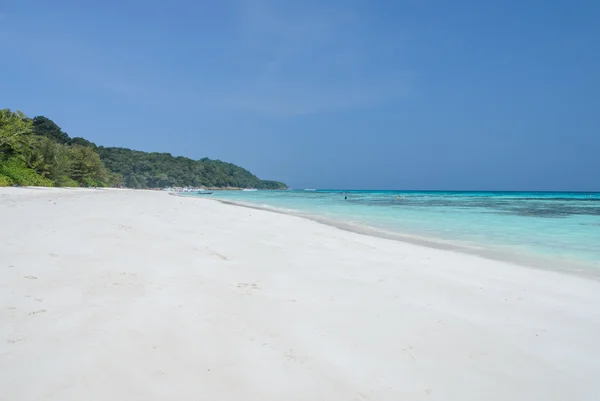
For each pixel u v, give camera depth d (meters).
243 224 11.98
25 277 4.46
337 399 2.46
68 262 5.27
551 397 2.64
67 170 48.38
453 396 2.59
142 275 4.95
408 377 2.80
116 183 84.12
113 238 7.39
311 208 26.83
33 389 2.32
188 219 12.34
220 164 195.62
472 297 4.87
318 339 3.36
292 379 2.67
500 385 2.76
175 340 3.12
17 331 3.07
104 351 2.83
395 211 23.97
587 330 3.88
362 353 3.14
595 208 30.27
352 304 4.36
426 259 7.34
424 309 4.32
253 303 4.20
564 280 5.92
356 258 7.12
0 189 24.58
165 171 126.75
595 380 2.89
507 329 3.83
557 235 11.84
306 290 4.83
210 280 4.98
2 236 6.79
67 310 3.58
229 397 2.39
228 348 3.06
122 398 2.29
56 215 10.42
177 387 2.46
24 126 35.03
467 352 3.27
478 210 26.16
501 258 7.76
